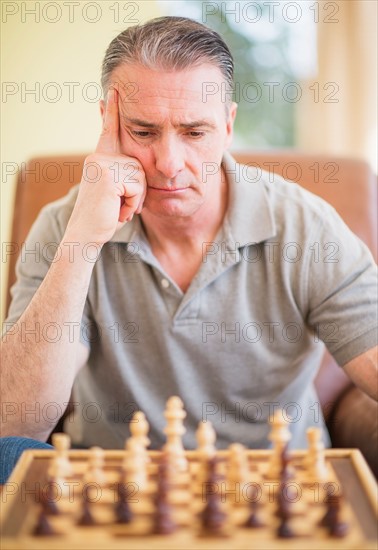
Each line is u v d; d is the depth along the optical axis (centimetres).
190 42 153
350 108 409
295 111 450
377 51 384
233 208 177
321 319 178
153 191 163
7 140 371
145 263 178
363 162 220
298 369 182
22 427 161
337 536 96
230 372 180
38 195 218
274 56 445
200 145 158
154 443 183
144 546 93
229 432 182
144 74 153
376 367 170
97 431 188
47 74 371
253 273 179
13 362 159
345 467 118
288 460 115
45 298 159
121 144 164
